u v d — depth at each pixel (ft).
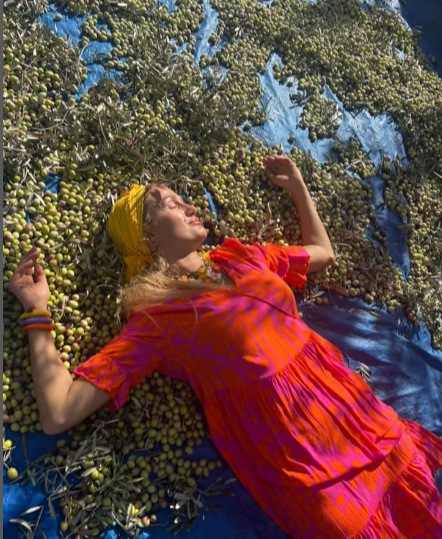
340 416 7.25
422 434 8.04
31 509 6.57
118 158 8.77
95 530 6.85
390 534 7.04
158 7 10.34
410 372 9.76
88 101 8.87
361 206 10.55
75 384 6.73
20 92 8.28
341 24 12.75
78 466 6.88
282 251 8.30
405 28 14.03
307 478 6.84
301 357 7.36
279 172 9.66
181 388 7.89
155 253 7.69
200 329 6.93
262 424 7.02
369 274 10.00
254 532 7.67
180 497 7.35
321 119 11.09
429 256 11.18
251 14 11.43
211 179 9.35
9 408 6.94
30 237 7.67
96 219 8.16
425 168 12.03
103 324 7.87
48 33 8.81
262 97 10.77
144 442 7.52
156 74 9.65
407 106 12.35
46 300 7.04
